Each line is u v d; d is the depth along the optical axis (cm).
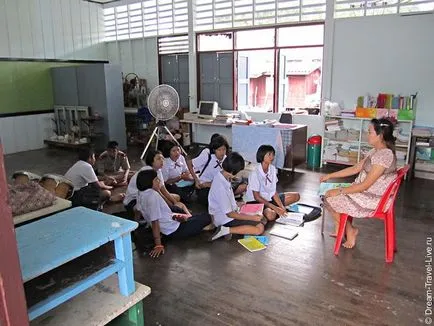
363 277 248
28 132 736
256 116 645
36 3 718
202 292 233
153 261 274
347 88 544
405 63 494
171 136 621
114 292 149
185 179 416
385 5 497
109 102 687
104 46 849
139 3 767
